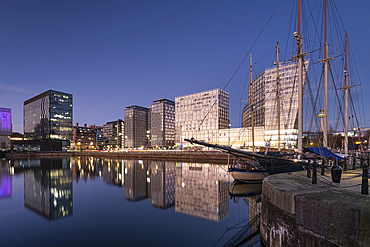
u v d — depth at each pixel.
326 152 23.73
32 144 158.12
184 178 42.59
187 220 18.05
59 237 14.91
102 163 89.44
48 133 158.38
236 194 26.48
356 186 9.88
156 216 19.42
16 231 16.20
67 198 27.50
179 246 13.05
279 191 9.01
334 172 9.98
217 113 151.62
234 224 16.59
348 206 6.60
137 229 16.27
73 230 16.28
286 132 100.75
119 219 18.83
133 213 20.59
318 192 8.43
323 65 25.66
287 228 8.45
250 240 12.75
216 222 17.25
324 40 24.67
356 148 51.41
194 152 93.81
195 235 14.79
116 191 31.66
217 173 50.34
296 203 7.97
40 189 33.91
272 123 107.62
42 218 19.41
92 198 27.36
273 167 21.22
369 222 6.08
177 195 27.72
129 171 57.78
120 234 15.33
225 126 159.88
